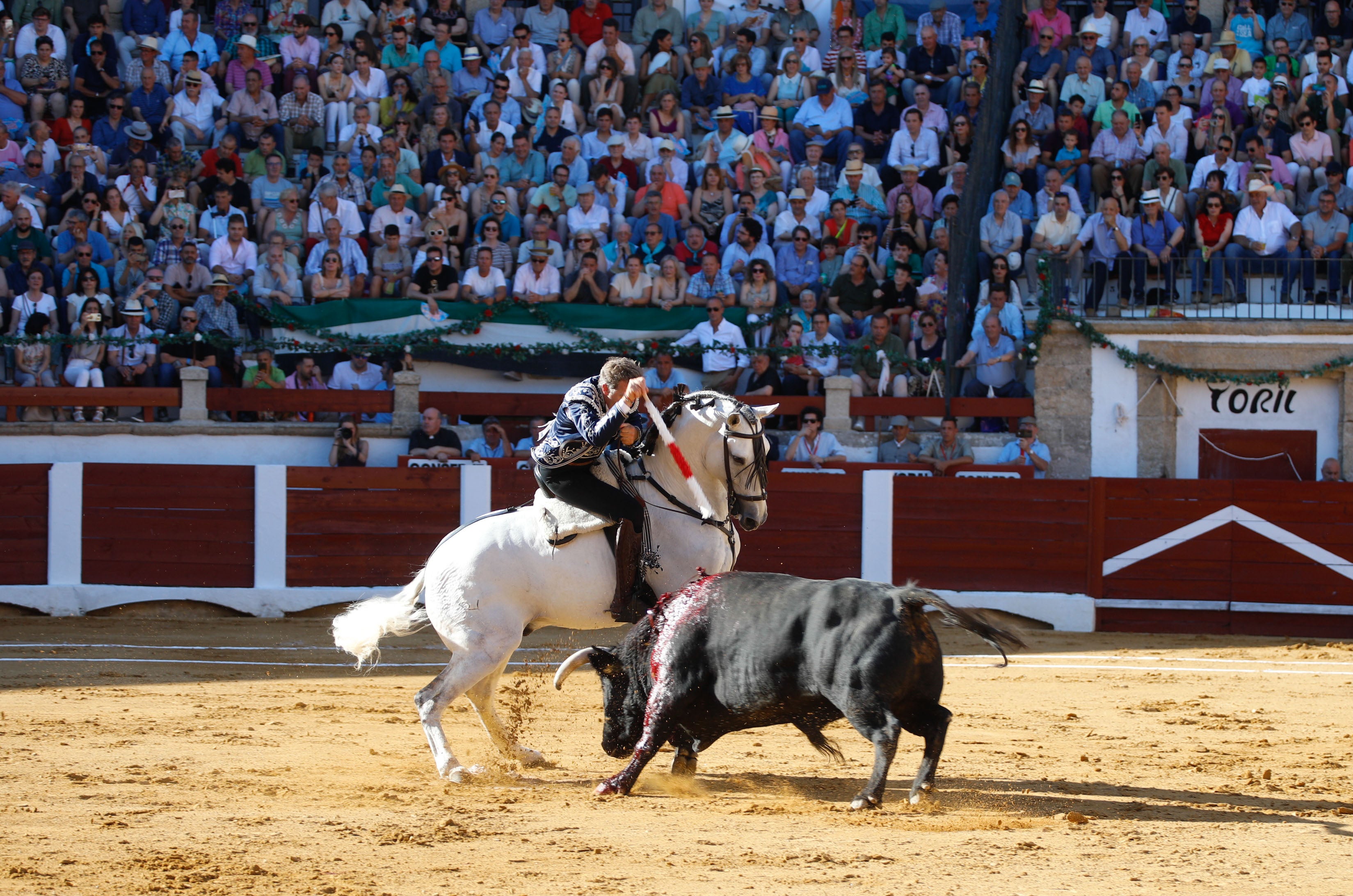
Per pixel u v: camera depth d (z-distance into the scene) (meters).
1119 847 8.56
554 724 14.14
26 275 24.73
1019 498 23.55
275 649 19.78
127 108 28.39
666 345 25.39
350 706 15.05
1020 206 27.27
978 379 25.69
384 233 26.09
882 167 28.92
